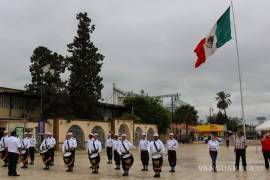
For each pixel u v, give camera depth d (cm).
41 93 4731
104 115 6962
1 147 2622
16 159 2100
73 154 2350
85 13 5925
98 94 5862
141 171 2312
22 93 5116
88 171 2339
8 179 1939
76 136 5222
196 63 2525
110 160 2923
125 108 7562
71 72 5841
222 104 14462
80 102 5691
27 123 4494
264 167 2436
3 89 5166
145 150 2333
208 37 2452
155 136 2025
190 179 1895
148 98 7781
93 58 5862
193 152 4647
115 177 2011
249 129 12119
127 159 2078
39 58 5272
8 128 4372
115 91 8925
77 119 5231
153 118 7544
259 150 4831
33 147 2808
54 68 5294
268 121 3434
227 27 2356
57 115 5184
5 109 5072
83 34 5872
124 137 2097
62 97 5259
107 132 5825
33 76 5212
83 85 5744
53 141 2664
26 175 2119
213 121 14662
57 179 1931
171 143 2273
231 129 14462
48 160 2466
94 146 2220
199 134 10900
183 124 10919
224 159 3312
